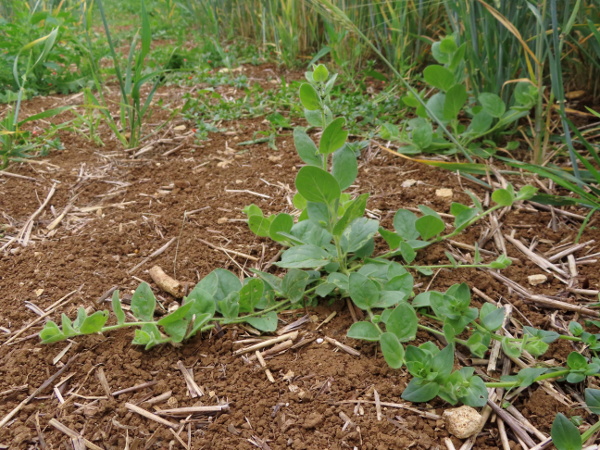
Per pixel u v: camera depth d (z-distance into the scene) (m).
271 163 0.52
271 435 0.25
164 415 0.27
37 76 0.73
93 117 0.63
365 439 0.25
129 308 0.34
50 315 0.33
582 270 0.36
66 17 0.71
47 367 0.30
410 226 0.37
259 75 0.76
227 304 0.32
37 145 0.55
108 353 0.30
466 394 0.25
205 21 0.98
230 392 0.28
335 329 0.32
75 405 0.27
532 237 0.40
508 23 0.44
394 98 0.61
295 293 0.33
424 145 0.50
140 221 0.43
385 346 0.27
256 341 0.31
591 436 0.25
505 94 0.52
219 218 0.43
